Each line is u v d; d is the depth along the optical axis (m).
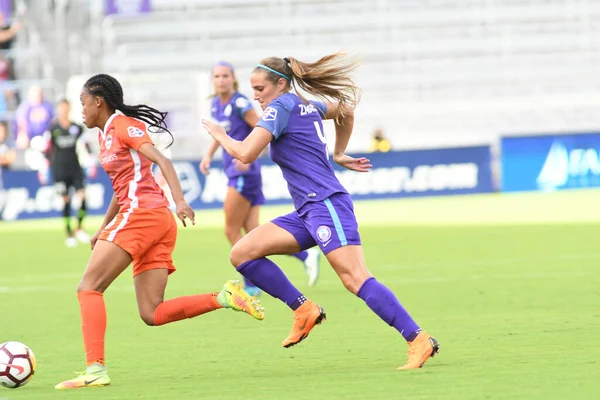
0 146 86.69
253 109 35.94
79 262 52.41
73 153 63.66
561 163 96.75
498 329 27.00
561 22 119.44
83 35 110.19
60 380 21.75
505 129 112.12
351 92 22.61
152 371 22.47
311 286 39.25
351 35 115.81
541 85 115.62
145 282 21.69
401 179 94.69
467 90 114.19
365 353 23.95
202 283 41.09
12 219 86.44
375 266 45.34
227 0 115.25
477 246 52.78
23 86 95.06
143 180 21.14
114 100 21.09
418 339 21.05
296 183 21.77
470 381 19.08
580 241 53.56
